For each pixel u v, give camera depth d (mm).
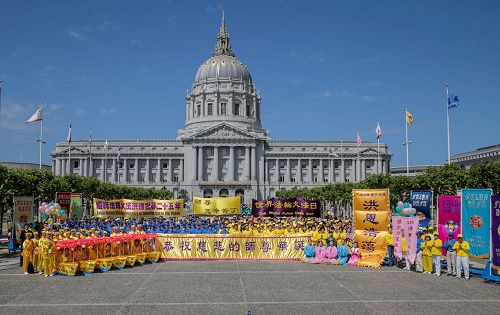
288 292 24688
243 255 37375
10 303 22312
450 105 76000
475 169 69375
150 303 22203
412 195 39281
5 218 96000
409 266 32594
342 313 20484
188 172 190000
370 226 34688
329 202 135000
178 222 47281
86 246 31469
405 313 20531
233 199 53219
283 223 40969
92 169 190625
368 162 199250
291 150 199125
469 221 30688
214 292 24672
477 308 21438
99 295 24016
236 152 192625
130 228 39188
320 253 35406
